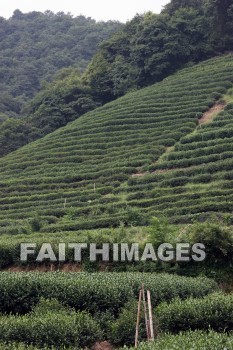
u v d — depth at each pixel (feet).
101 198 168.96
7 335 65.51
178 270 97.55
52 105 299.17
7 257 118.32
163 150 196.44
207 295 78.13
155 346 54.80
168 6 318.24
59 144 226.79
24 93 440.04
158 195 159.53
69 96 301.02
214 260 95.50
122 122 228.22
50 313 71.20
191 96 232.94
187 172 168.45
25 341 65.62
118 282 82.17
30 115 309.01
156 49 282.77
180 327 68.49
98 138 220.23
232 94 226.79
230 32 287.69
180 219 134.92
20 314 81.00
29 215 169.99
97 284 80.59
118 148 208.13
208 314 68.33
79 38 538.47
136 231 122.01
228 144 176.35
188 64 280.92
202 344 53.72
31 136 286.46
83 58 498.28
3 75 466.70
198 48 286.05
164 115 223.92
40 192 188.24
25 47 518.78
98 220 145.89
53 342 65.98
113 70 299.17
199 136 190.90
